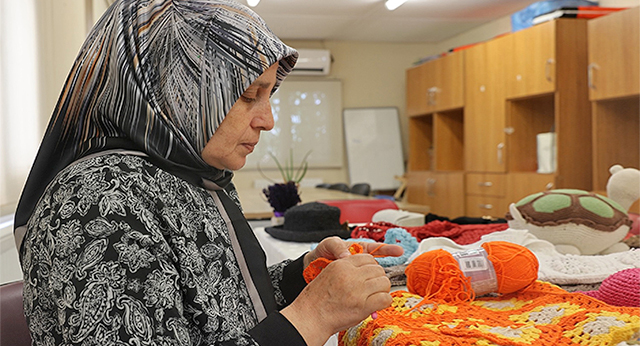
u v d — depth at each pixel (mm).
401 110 7895
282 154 7551
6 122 2150
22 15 2371
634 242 1639
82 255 641
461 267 981
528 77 4848
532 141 5254
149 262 664
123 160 738
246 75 795
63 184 704
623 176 1677
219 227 829
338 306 708
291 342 679
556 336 738
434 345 716
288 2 5621
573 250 1488
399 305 944
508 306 958
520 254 987
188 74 789
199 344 719
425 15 6203
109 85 780
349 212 3061
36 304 701
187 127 794
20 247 794
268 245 2066
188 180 813
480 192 5664
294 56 947
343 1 5602
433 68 6527
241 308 806
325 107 7637
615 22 3803
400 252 1038
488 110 5488
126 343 612
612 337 694
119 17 792
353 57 7766
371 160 7652
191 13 807
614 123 4066
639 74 3617
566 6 4512
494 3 5715
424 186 6770
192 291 715
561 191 1572
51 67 2836
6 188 2156
